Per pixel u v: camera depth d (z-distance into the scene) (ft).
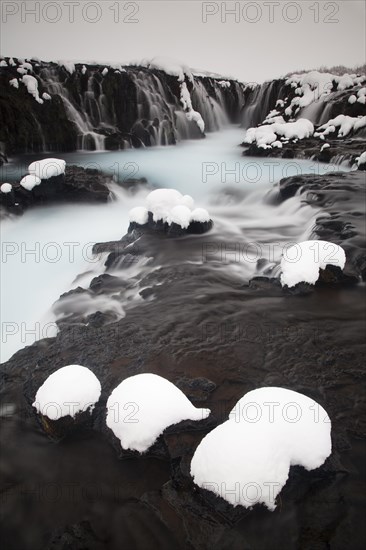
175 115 78.69
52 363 15.93
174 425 11.73
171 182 48.85
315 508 9.89
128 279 24.14
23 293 28.02
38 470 11.66
